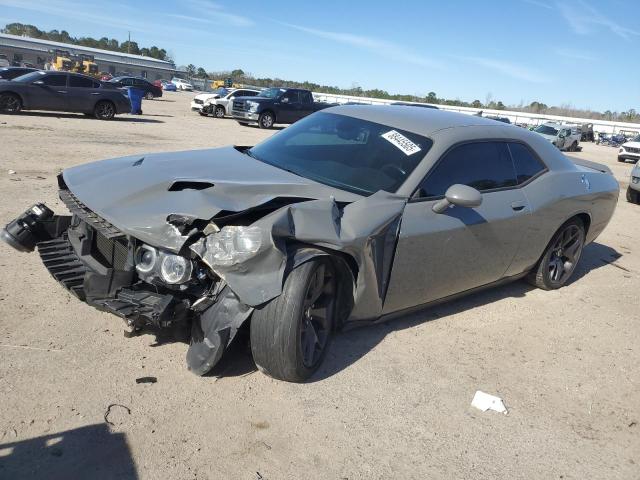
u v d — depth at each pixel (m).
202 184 3.23
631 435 3.24
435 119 4.37
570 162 5.34
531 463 2.87
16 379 2.91
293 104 23.34
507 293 5.27
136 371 3.13
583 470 2.88
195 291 2.97
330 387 3.24
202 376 3.16
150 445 2.59
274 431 2.80
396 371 3.53
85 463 2.43
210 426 2.77
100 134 14.02
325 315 3.27
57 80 18.00
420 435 2.96
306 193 3.35
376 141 4.01
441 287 4.05
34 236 3.81
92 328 3.53
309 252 3.00
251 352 3.27
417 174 3.73
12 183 7.12
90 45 143.12
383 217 3.37
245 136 17.70
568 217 5.04
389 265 3.53
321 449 2.73
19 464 2.37
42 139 11.82
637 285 6.07
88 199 3.23
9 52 84.62
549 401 3.48
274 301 2.91
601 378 3.86
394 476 2.63
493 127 4.53
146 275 2.94
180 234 2.82
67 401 2.80
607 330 4.70
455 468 2.75
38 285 4.05
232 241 2.78
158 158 3.93
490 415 3.22
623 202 12.53
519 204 4.43
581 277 6.12
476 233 4.02
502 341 4.21
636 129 64.12
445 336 4.14
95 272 3.11
